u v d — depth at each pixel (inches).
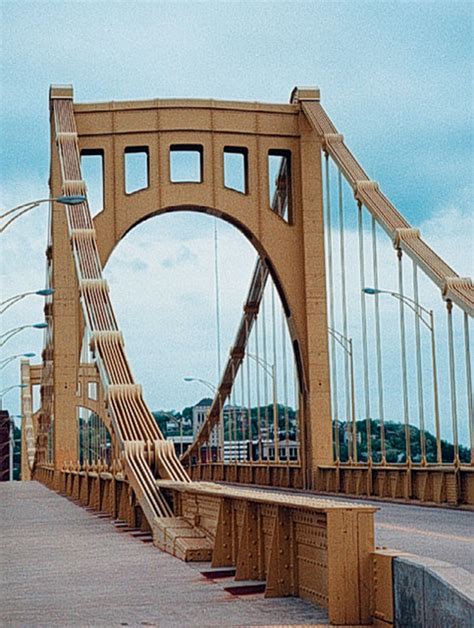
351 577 422.3
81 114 1894.7
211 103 1916.8
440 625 339.0
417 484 1373.0
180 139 1903.3
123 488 1120.2
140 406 1141.7
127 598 524.1
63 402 1939.0
